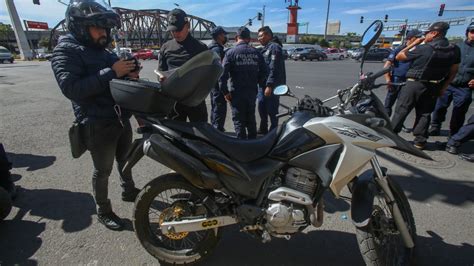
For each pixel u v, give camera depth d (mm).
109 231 2664
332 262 2305
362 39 2107
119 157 2934
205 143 1974
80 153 2398
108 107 2334
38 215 2895
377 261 2020
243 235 2613
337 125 1868
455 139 4336
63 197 3230
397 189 2150
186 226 2078
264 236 2039
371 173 2129
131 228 2713
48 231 2656
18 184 3510
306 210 1983
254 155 1981
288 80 14102
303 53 35438
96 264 2270
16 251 2404
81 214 2918
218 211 2086
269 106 5191
